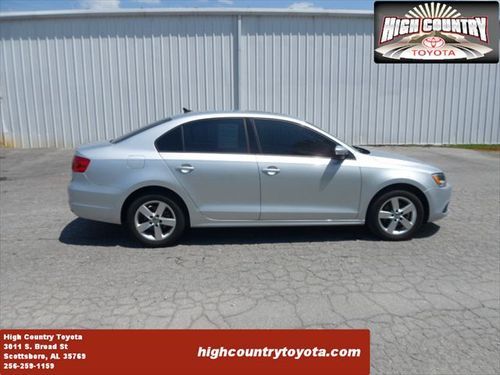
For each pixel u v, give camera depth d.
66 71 11.34
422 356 2.49
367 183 4.30
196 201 4.18
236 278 3.54
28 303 3.11
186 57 11.26
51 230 4.86
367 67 11.62
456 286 3.39
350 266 3.79
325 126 11.87
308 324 2.83
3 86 11.45
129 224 4.21
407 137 12.14
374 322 2.85
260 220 4.29
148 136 4.21
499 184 7.48
